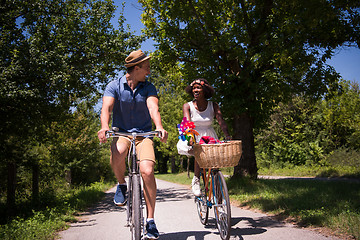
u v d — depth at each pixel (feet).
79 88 41.42
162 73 48.75
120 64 46.11
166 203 30.68
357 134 76.07
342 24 34.60
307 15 30.07
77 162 73.05
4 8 35.09
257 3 38.01
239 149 12.21
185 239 13.51
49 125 41.14
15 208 38.45
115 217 24.18
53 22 39.40
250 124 42.22
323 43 37.93
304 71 37.24
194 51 43.11
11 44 34.14
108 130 9.95
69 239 15.90
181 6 39.40
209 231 14.88
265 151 97.96
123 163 10.44
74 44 42.11
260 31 38.81
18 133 38.22
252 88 36.78
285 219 16.78
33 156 45.80
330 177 52.85
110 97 10.72
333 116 82.38
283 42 34.65
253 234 13.66
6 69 31.30
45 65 33.22
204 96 15.65
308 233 13.15
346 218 13.98
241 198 27.61
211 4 39.14
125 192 10.87
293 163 85.35
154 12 44.42
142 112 11.13
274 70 35.73
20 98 32.78
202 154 12.23
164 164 189.88
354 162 65.51
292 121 92.58
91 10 42.96
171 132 110.83
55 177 68.49
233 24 43.55
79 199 36.81
